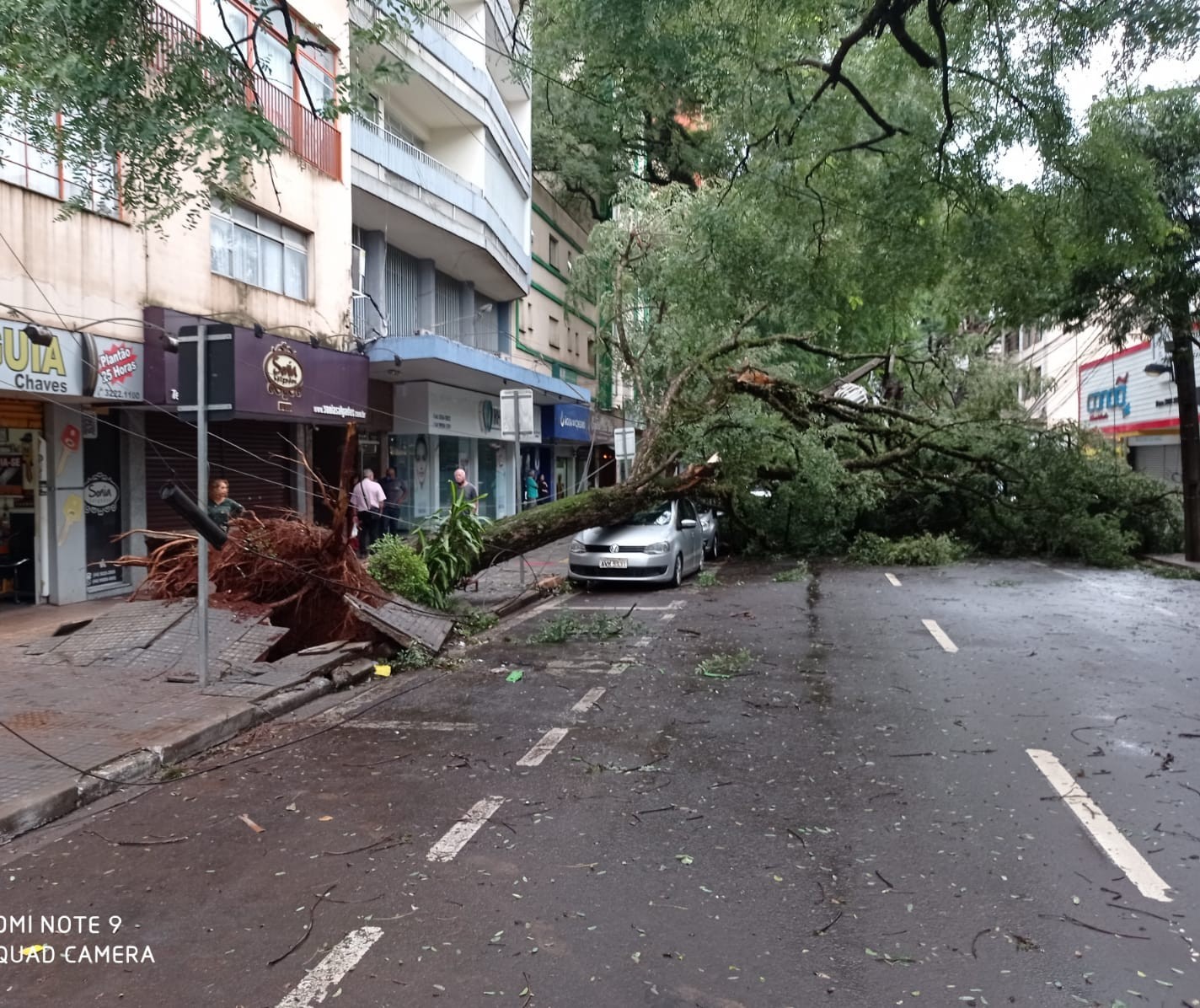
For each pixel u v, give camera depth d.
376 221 18.69
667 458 14.54
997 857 4.38
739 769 5.73
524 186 26.08
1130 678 8.23
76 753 5.77
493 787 5.43
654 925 3.72
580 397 30.00
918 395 21.50
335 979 3.33
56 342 10.27
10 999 3.24
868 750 6.12
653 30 8.83
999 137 9.44
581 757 6.02
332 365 15.32
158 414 13.05
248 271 14.03
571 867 4.28
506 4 23.47
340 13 15.59
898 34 8.55
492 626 11.50
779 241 11.82
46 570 11.47
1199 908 3.86
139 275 11.69
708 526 18.88
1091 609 12.39
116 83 6.27
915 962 3.43
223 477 14.40
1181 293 14.86
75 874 4.30
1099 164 9.70
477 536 12.31
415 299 21.56
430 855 4.43
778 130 10.44
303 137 15.14
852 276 12.25
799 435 16.12
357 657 8.73
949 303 13.77
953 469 18.81
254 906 3.93
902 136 10.40
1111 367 30.62
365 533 17.44
